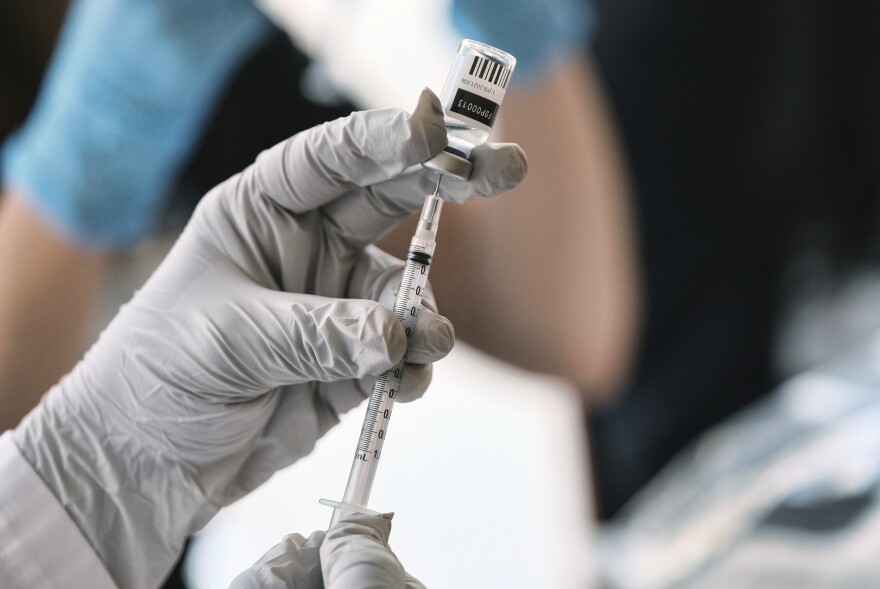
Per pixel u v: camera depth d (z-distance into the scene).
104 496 0.76
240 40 1.36
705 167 2.00
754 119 1.99
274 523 1.77
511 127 1.67
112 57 1.28
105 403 0.75
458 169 0.64
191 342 0.72
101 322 1.62
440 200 0.68
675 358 2.01
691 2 1.92
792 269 2.02
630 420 1.98
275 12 1.64
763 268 2.02
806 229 2.01
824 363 1.96
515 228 1.74
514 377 1.92
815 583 1.26
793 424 1.64
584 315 1.81
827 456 1.47
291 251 0.76
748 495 1.48
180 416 0.74
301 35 1.69
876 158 1.98
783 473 1.48
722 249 2.01
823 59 1.98
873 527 1.28
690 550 1.50
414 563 1.86
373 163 0.69
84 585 0.75
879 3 1.94
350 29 1.73
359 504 0.67
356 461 0.67
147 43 1.27
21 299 1.40
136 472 0.76
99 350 0.77
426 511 1.89
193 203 1.69
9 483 0.75
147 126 1.33
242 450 0.78
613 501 1.98
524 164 0.65
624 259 2.00
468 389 1.93
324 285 0.78
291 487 1.78
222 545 1.72
